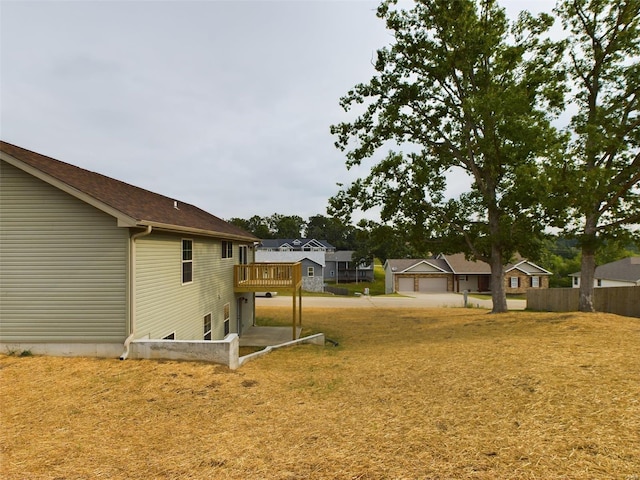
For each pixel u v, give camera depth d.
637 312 14.22
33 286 6.76
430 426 4.22
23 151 7.46
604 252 13.80
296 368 7.36
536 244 13.72
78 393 5.24
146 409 4.85
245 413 4.84
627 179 11.51
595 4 11.34
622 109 11.77
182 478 3.29
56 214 6.75
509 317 12.59
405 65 13.93
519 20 12.74
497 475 3.11
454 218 14.69
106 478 3.30
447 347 8.42
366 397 5.45
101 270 6.76
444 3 12.34
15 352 6.75
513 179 12.53
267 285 13.28
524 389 5.08
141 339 6.95
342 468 3.38
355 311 19.58
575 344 7.47
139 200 9.07
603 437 3.59
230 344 6.82
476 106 11.71
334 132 14.89
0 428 4.23
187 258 9.60
